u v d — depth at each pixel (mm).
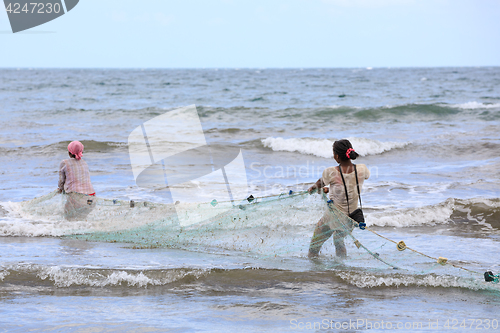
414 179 32281
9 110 78688
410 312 12383
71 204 21672
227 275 15266
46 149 42906
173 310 12422
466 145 44188
